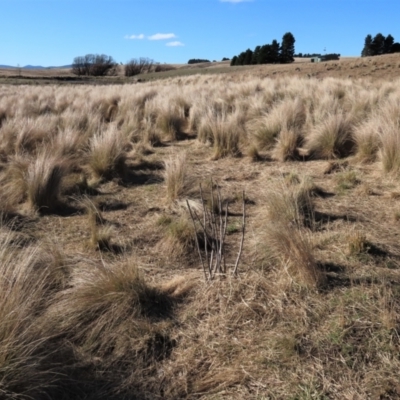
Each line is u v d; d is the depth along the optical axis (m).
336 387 2.68
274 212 4.86
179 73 61.38
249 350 2.99
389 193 5.57
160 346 3.08
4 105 13.27
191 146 8.92
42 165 5.73
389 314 3.13
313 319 3.21
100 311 3.29
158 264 4.23
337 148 7.35
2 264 3.36
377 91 13.25
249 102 12.06
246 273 3.74
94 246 4.45
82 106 12.89
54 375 2.77
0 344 2.60
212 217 4.19
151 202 5.83
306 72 35.31
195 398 2.69
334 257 4.01
